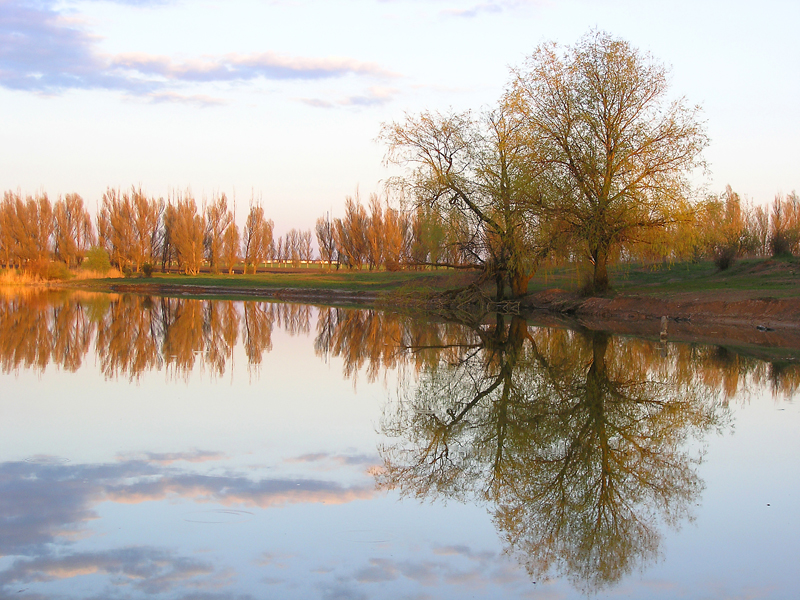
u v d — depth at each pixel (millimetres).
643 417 12422
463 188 34375
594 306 33688
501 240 34188
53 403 13055
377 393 14664
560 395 14375
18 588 5754
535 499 8273
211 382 15688
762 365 17797
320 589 5820
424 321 32562
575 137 30375
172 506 7621
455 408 13234
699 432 11391
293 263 104062
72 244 79812
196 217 79938
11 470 8859
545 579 6137
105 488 8203
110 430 11023
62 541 6699
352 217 76188
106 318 31812
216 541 6762
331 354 20969
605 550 6809
